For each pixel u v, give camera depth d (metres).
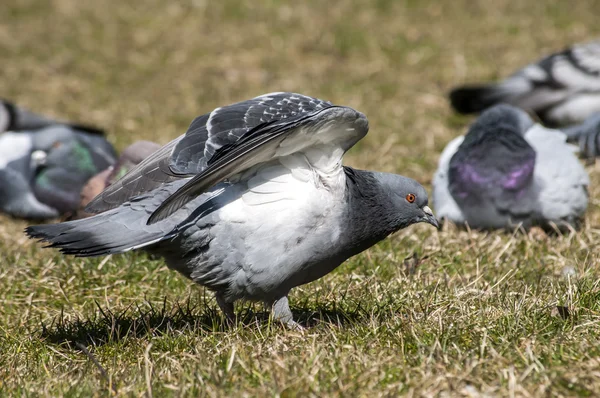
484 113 12.30
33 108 18.38
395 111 17.47
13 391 6.99
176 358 7.59
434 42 21.31
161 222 7.64
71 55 21.72
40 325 8.82
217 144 7.73
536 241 10.80
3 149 13.65
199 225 7.63
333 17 22.97
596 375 6.59
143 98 18.95
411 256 10.19
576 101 16.47
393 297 8.93
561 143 11.65
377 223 8.39
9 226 13.10
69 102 18.80
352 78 19.64
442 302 8.55
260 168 7.67
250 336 7.97
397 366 7.05
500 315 7.97
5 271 10.26
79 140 13.54
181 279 9.99
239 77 20.06
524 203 11.04
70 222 7.63
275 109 8.13
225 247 7.69
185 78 20.14
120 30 23.22
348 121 7.30
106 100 18.89
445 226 11.40
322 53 21.22
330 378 6.85
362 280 9.52
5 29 23.53
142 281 10.05
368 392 6.64
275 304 8.16
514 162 11.07
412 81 19.34
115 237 7.49
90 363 7.57
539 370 6.77
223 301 8.42
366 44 21.30
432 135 15.89
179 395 6.63
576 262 9.84
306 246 7.75
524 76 16.89
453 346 7.35
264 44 21.81
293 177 7.67
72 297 9.71
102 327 8.59
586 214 11.77
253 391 6.70
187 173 7.55
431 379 6.67
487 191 11.07
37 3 25.47
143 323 8.54
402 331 7.73
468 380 6.68
